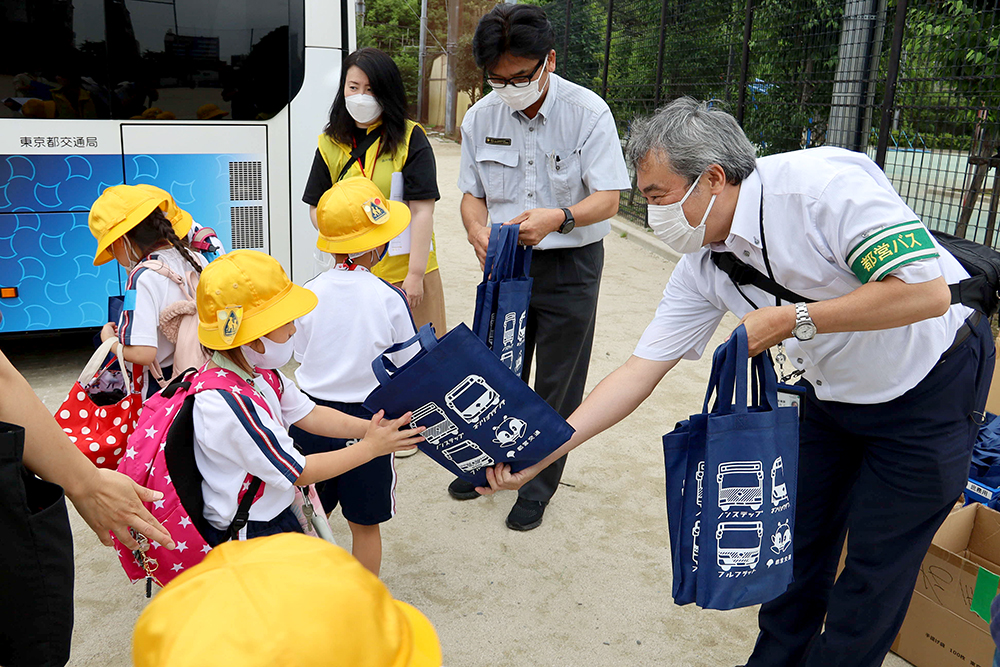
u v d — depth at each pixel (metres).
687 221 2.06
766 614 2.60
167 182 5.34
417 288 4.04
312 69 5.44
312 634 0.70
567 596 3.35
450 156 21.09
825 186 1.92
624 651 3.02
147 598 3.26
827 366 2.15
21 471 1.51
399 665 0.75
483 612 3.22
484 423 2.15
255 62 5.33
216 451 2.11
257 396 2.18
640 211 11.62
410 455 4.64
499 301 2.93
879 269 1.84
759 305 2.21
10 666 1.59
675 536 2.03
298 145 5.52
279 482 2.13
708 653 3.03
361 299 2.80
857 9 7.11
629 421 5.16
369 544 3.04
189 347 2.96
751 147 2.05
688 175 1.99
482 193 3.82
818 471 2.43
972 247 2.30
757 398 2.05
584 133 3.46
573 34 14.64
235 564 0.77
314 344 2.81
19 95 4.96
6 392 1.63
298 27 5.36
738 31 9.42
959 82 6.63
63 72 5.00
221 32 5.23
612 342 6.66
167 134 5.27
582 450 4.73
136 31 5.09
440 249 9.98
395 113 3.84
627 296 8.10
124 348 2.87
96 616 3.13
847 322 1.88
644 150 2.05
